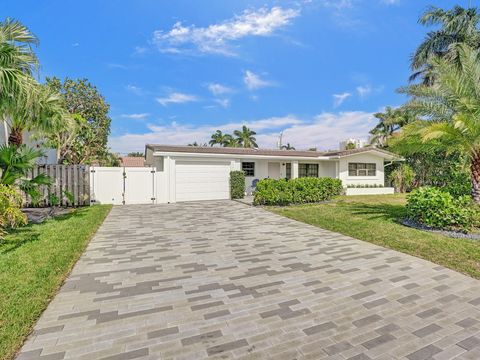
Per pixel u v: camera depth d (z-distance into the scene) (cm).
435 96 870
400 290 390
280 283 411
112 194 1346
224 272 454
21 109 722
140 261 506
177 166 1473
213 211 1136
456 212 714
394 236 680
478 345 268
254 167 1895
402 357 250
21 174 705
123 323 301
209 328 293
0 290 362
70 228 730
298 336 280
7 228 706
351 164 2006
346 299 361
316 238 687
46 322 300
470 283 415
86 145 2053
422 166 1941
